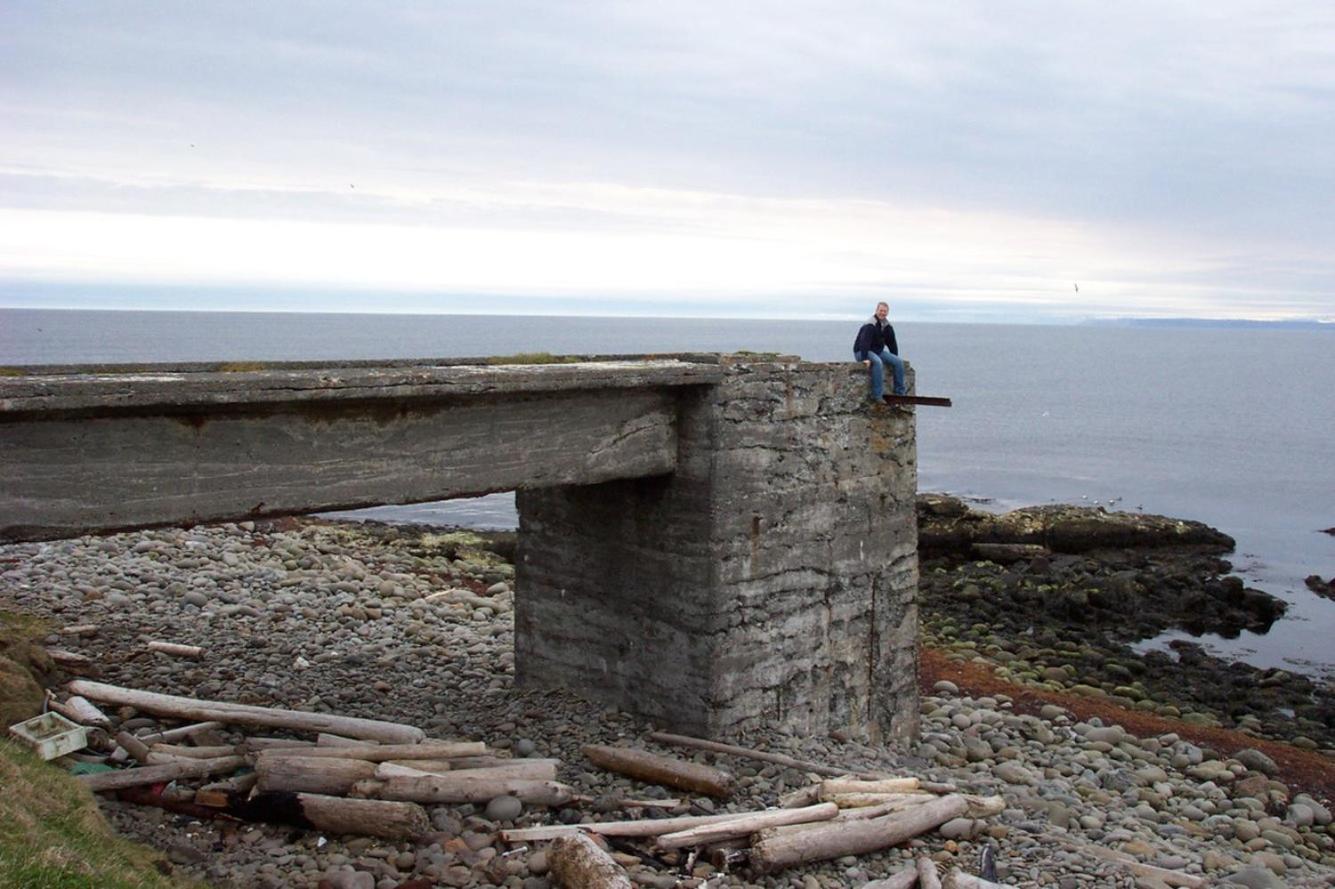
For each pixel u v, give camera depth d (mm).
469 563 22109
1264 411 91438
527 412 9469
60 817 7395
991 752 13266
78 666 11727
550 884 7945
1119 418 82500
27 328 197375
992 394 107938
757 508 10820
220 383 7473
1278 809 13312
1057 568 28297
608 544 11312
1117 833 10938
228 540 20094
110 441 7309
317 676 12773
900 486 12523
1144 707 17719
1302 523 40219
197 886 7371
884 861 8938
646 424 10352
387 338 190625
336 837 8391
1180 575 27562
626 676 11273
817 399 11391
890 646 12516
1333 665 22281
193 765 8852
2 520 6930
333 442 8336
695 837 8531
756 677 10945
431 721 11195
